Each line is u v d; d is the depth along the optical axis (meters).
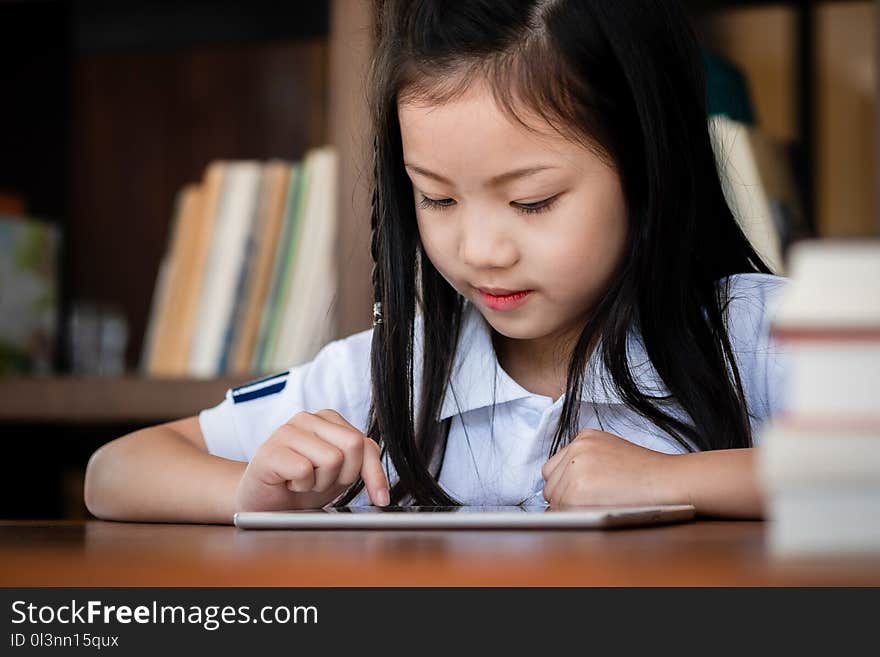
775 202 1.95
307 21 2.32
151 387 1.95
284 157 2.34
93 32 2.41
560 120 1.16
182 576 0.59
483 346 1.45
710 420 1.33
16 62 2.37
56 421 2.01
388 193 1.35
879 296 0.51
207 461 1.30
